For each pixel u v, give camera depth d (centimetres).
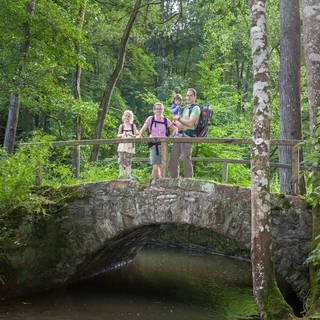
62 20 970
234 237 715
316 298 583
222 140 723
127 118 839
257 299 553
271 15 1323
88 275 945
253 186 559
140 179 1173
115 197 799
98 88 1883
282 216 693
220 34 1400
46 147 844
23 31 973
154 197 767
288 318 532
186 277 998
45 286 825
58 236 834
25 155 821
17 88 920
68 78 1723
